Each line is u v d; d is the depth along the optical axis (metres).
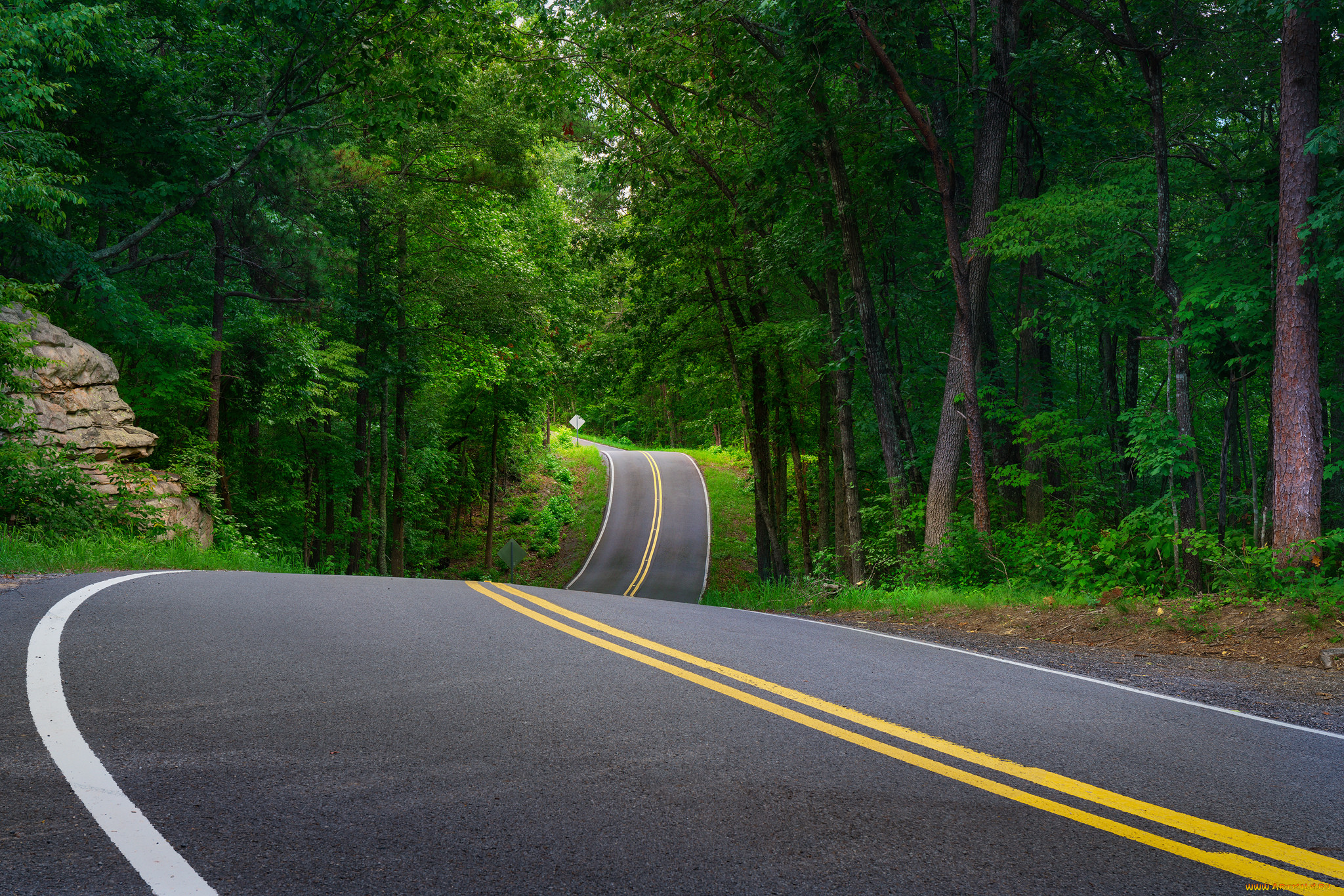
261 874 2.49
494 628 6.58
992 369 17.33
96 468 14.18
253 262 20.81
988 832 3.08
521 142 25.11
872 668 6.00
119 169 18.19
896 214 18.77
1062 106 16.72
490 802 3.13
